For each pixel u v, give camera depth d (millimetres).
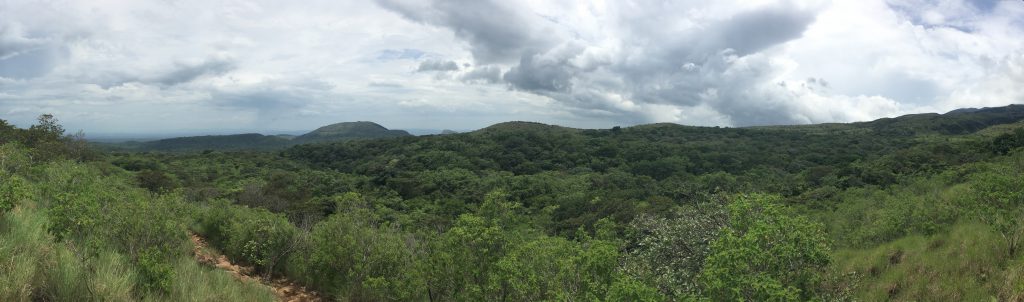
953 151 56531
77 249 6008
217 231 12391
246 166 80438
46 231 6258
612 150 107312
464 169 82312
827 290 6785
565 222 38406
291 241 10633
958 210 11570
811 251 5859
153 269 5906
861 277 8766
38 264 5277
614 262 6438
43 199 9656
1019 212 9203
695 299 5551
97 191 8844
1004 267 7723
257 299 7621
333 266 9508
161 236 7648
